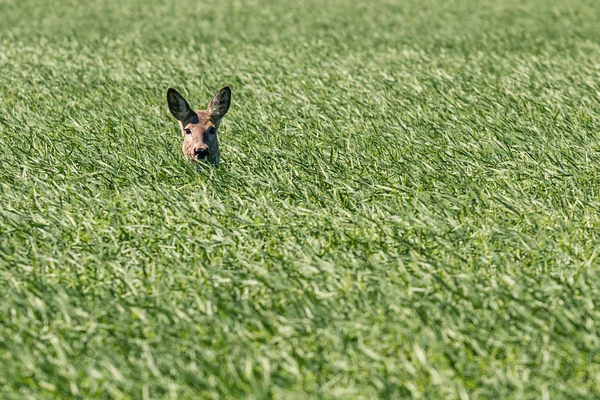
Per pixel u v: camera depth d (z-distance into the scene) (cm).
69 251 2809
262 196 3359
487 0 13075
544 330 2242
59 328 2320
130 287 2542
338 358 2178
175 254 2830
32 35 9325
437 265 2664
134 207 3316
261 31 9750
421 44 8406
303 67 6906
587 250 2831
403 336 2222
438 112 4966
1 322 2409
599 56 7306
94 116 4928
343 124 4753
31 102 5375
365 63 7119
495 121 4691
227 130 4597
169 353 2194
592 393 2014
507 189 3503
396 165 3841
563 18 10644
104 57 7631
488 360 2148
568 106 5041
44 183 3531
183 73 6550
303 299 2439
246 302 2392
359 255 2773
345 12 11738
